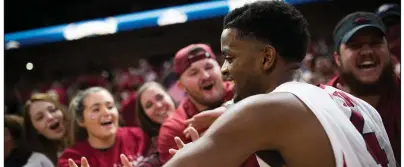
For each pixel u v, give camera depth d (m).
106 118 2.06
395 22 1.95
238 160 0.87
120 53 9.50
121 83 7.33
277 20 1.00
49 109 2.46
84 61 9.73
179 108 1.97
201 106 1.97
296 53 1.02
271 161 0.91
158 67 8.44
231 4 7.64
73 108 2.18
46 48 10.02
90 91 2.13
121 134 2.17
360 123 0.98
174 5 9.40
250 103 0.90
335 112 0.93
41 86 8.95
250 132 0.87
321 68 3.53
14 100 4.95
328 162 0.86
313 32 7.62
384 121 1.68
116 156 2.07
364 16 1.68
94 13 10.34
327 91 1.04
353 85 1.72
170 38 9.02
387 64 1.68
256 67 1.00
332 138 0.87
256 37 1.00
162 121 2.27
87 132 2.16
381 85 1.69
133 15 8.71
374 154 0.96
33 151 2.42
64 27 9.33
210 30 8.60
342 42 1.71
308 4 7.65
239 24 1.02
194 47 2.01
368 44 1.67
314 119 0.89
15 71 9.63
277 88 0.96
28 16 10.34
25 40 9.62
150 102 2.27
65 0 10.56
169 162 0.87
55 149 2.48
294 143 0.87
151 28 9.10
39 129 2.45
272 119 0.88
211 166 0.85
